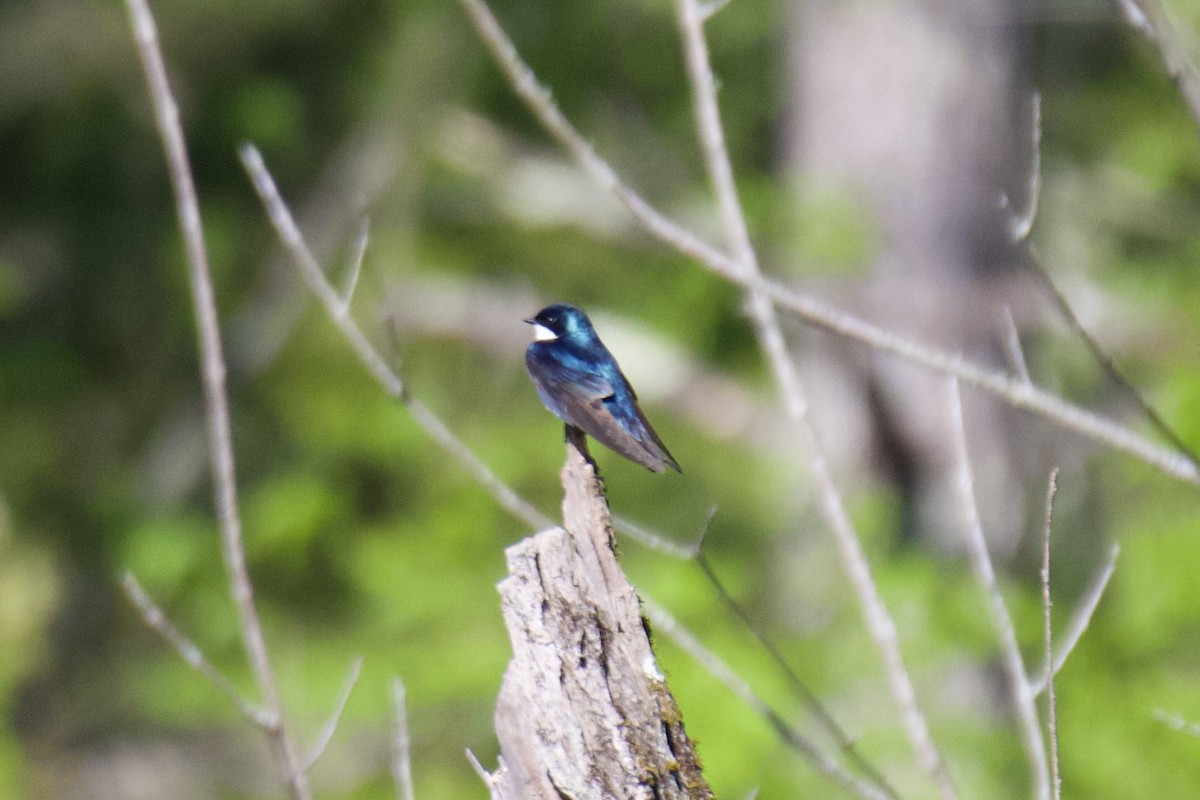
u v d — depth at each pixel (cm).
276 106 1727
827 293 1436
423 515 1393
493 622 1234
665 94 1938
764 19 1911
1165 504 1126
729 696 977
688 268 1586
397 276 1716
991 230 1459
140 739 1570
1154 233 1698
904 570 1123
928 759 523
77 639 1620
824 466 555
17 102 1702
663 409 1617
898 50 1462
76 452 1717
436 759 1195
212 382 602
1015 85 1502
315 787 1186
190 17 1695
